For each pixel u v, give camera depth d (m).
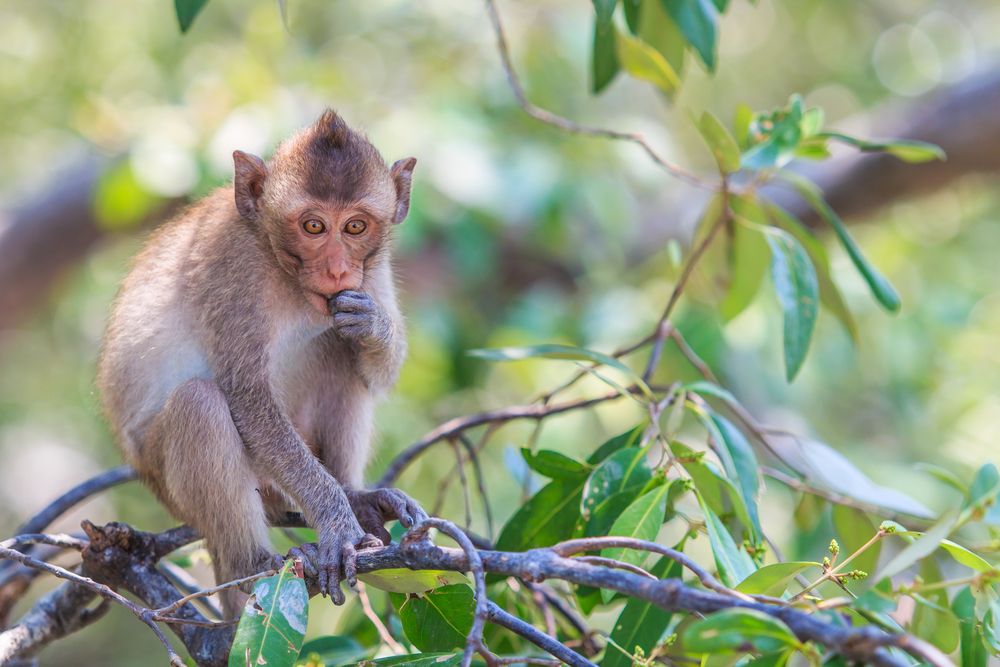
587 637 7.56
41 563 5.95
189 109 14.99
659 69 8.97
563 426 13.53
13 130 20.53
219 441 7.51
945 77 19.44
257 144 14.29
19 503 23.03
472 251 14.69
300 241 7.85
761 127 8.93
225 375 7.93
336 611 13.53
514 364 14.20
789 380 7.97
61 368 22.45
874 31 23.19
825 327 15.30
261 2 18.83
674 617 7.99
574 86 16.92
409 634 6.34
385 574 6.02
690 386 7.54
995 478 5.40
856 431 16.45
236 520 7.49
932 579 7.45
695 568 5.13
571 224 16.08
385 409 13.90
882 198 16.78
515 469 8.97
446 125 14.29
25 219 19.34
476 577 5.14
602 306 14.34
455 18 16.45
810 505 8.72
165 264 8.45
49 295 20.39
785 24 23.62
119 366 8.36
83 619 7.65
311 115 15.32
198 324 8.15
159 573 7.24
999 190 18.73
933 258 17.39
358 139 8.11
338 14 17.73
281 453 7.62
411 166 8.56
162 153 14.24
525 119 15.83
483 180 14.01
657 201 17.50
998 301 16.44
